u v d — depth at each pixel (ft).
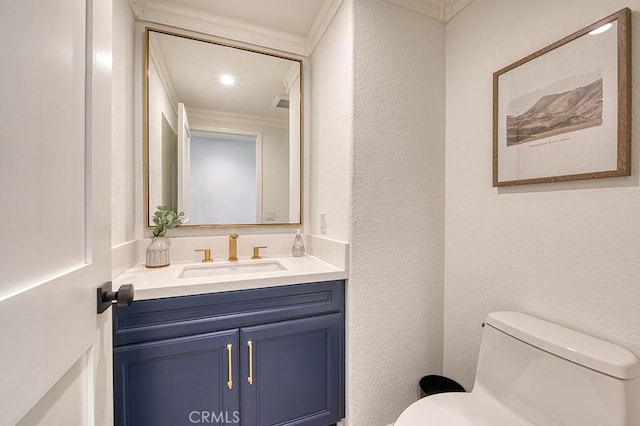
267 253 5.42
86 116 1.71
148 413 3.19
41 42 1.27
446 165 4.74
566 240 3.08
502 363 3.14
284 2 4.56
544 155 3.26
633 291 2.57
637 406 2.27
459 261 4.46
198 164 5.11
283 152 5.59
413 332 4.47
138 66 4.55
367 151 4.15
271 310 3.74
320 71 5.14
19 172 1.13
